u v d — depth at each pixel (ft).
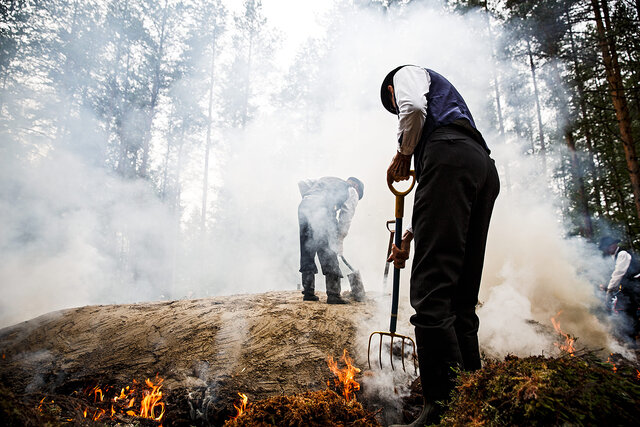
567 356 3.02
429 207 3.80
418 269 3.86
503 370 2.95
